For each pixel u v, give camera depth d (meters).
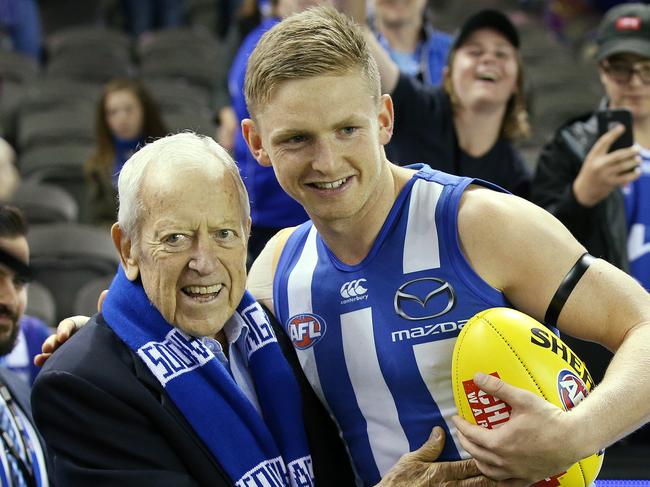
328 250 2.09
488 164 3.28
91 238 4.79
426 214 2.00
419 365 1.98
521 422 1.75
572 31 10.07
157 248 1.96
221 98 5.44
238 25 5.35
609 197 3.06
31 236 4.76
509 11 9.98
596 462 1.92
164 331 2.02
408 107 3.20
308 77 1.82
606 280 1.88
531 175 3.43
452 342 1.96
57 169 6.24
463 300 1.96
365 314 2.03
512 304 1.99
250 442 2.02
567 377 1.87
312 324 2.09
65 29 10.63
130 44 8.95
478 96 3.19
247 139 2.02
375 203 1.99
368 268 2.03
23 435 2.50
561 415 1.75
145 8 9.48
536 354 1.86
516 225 1.93
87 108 7.37
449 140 3.24
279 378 2.12
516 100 3.34
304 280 2.11
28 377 3.18
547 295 1.91
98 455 1.97
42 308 4.23
